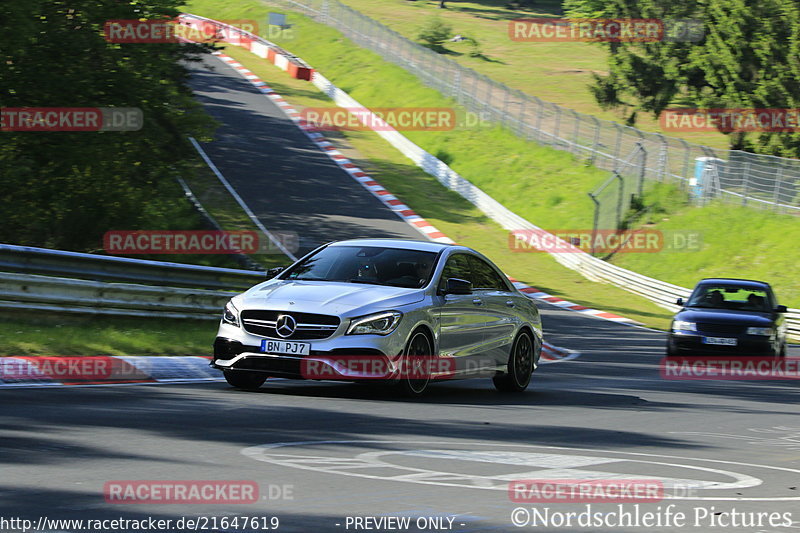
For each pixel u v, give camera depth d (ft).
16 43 161.07
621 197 307.17
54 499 35.53
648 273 275.18
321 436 52.90
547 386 93.81
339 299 71.51
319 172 345.51
